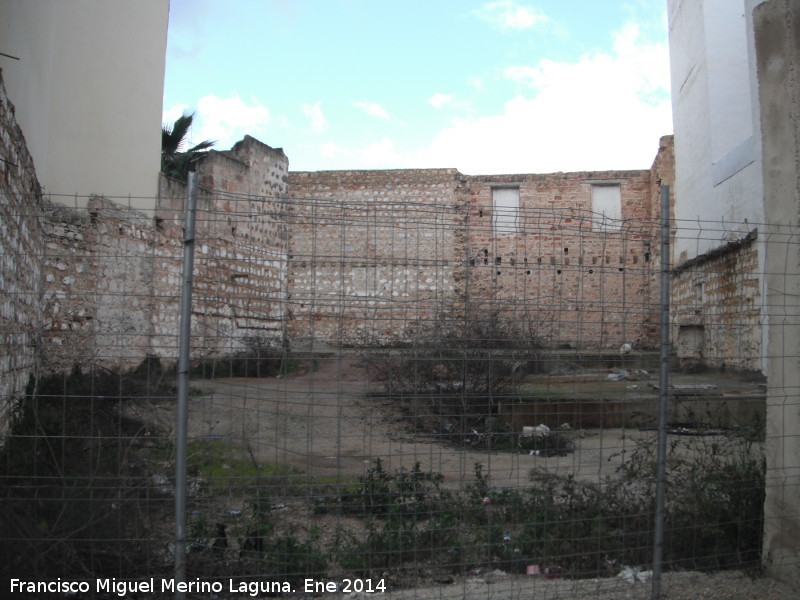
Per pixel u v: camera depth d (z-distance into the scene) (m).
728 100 13.11
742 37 12.88
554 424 7.13
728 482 4.00
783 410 3.64
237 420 5.89
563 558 3.74
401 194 19.34
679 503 4.01
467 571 3.73
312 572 3.33
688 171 15.23
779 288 3.68
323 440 6.02
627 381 10.04
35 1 6.41
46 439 3.75
